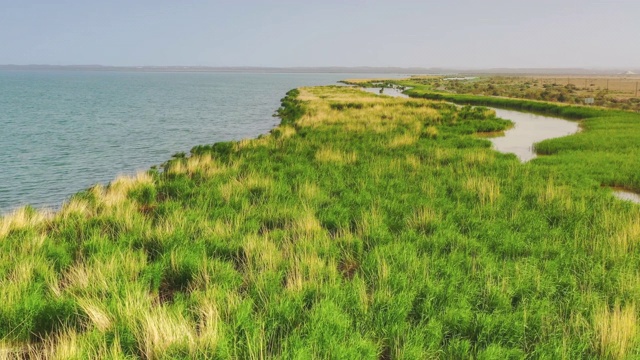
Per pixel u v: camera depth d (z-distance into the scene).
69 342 4.43
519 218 9.26
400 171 14.03
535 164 15.95
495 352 4.45
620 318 5.00
